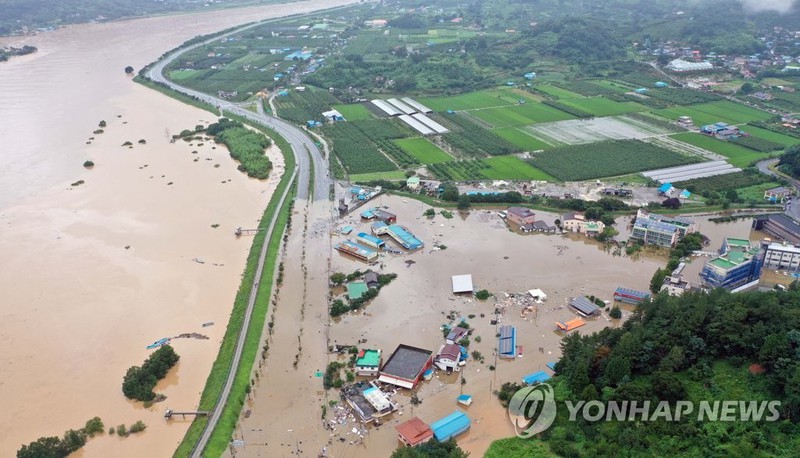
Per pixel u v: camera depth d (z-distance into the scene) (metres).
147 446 106.75
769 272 155.75
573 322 137.62
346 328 138.62
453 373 123.25
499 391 117.38
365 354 126.12
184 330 139.12
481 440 105.81
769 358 99.75
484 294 149.38
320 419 111.31
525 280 158.25
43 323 141.62
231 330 136.88
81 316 144.12
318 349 131.38
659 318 117.88
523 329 137.25
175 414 113.19
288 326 139.88
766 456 87.25
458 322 139.88
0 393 119.50
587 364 110.00
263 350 130.88
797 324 103.12
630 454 94.50
